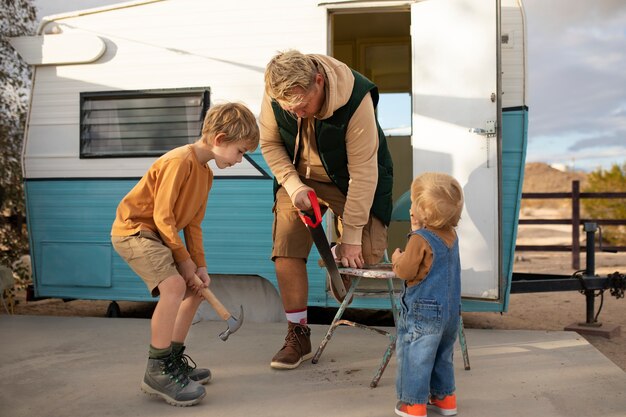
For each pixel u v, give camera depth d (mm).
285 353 3156
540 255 10711
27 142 4840
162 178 2613
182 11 4594
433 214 2391
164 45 4621
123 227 2670
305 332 3230
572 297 6242
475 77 4117
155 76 4629
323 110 2766
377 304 4305
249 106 4504
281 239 3221
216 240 4535
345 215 2947
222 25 4543
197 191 2723
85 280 4723
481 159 4094
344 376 3031
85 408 2613
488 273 4078
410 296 2443
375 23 5680
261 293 4609
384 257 3334
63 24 4793
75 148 4754
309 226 2889
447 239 2449
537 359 3311
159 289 2604
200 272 2840
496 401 2658
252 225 4492
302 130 2980
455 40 4164
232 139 2654
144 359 3381
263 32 4488
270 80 2639
